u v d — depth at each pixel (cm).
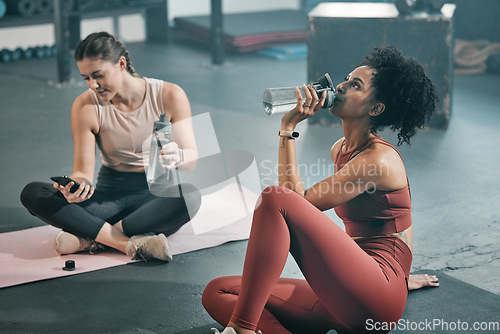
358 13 472
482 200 330
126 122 257
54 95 578
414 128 187
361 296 170
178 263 258
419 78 182
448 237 284
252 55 767
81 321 213
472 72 653
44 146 431
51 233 287
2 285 236
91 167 258
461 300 225
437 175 370
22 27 773
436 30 450
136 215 262
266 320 181
